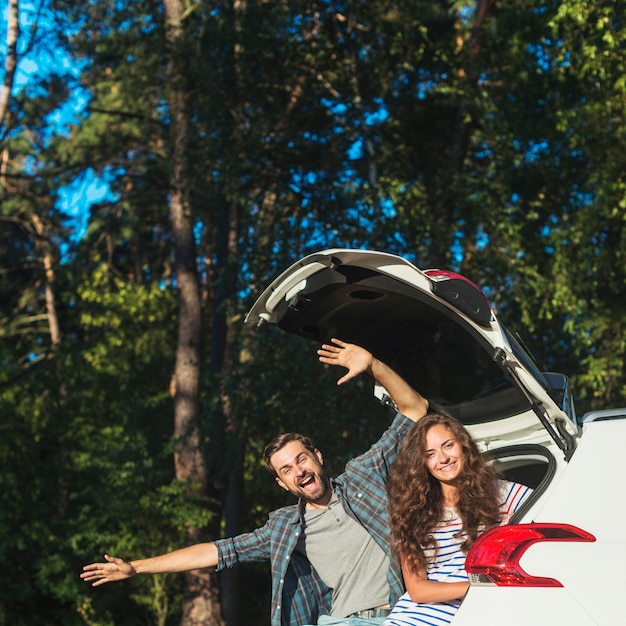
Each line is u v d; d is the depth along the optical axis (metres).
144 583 21.34
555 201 17.09
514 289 15.19
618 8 14.20
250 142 15.45
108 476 19.91
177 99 17.89
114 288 29.64
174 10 20.30
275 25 15.98
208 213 18.72
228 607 20.64
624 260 15.77
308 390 13.78
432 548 3.87
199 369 20.45
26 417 26.53
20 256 35.94
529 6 16.12
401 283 3.99
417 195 16.44
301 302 4.29
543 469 4.40
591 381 15.62
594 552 2.98
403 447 3.99
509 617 2.92
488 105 16.23
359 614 4.30
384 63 16.44
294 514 4.49
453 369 4.35
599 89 15.37
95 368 26.72
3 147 22.30
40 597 24.42
